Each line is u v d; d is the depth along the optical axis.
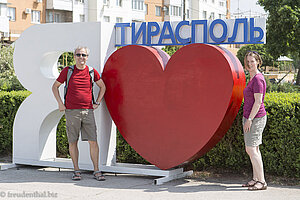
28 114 7.49
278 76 34.69
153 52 6.46
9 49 21.50
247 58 5.76
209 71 5.98
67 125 6.43
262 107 5.68
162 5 48.09
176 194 5.45
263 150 6.48
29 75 7.43
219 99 5.90
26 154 7.52
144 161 7.61
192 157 6.20
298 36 29.03
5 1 36.88
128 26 7.25
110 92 6.80
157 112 6.41
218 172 6.99
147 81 6.49
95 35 6.98
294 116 6.20
